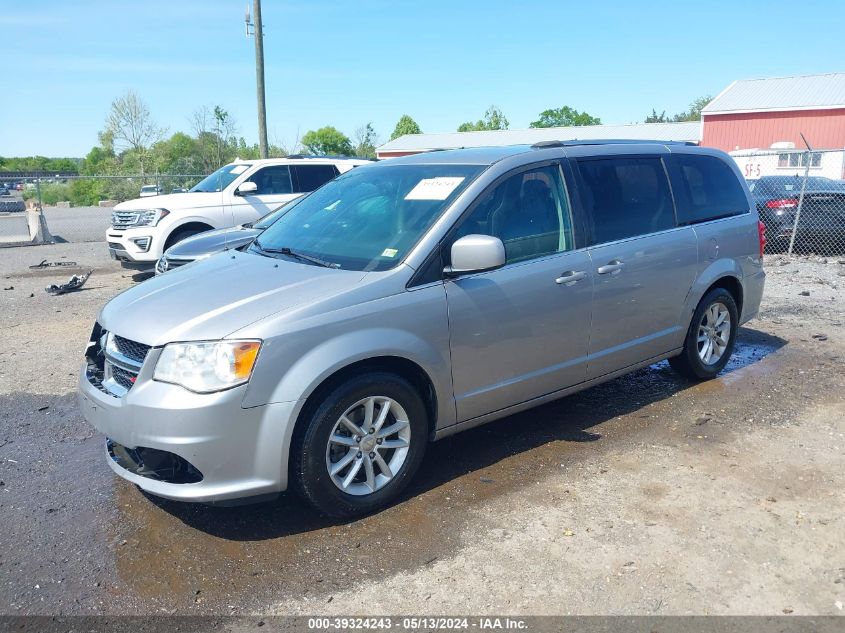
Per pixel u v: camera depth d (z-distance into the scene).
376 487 3.84
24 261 14.42
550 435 4.89
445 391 4.03
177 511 3.93
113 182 39.97
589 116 67.69
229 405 3.34
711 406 5.40
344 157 13.11
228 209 11.63
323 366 3.50
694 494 4.01
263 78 20.53
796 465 4.37
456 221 4.08
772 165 26.53
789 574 3.27
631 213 5.05
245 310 3.55
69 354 7.04
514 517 3.79
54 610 3.11
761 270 6.23
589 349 4.78
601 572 3.30
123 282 11.33
